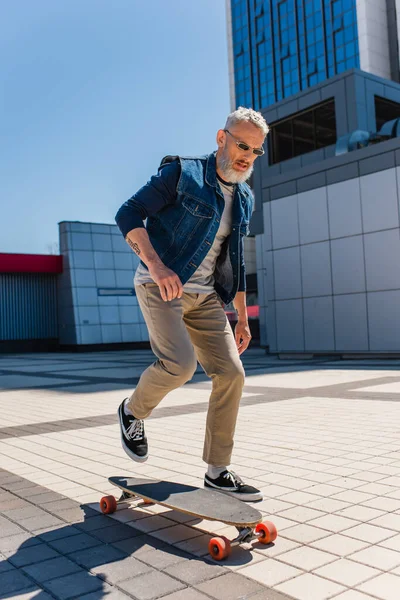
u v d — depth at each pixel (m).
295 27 50.41
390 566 2.34
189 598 2.10
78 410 7.43
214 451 3.01
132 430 3.10
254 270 29.83
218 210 2.94
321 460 4.16
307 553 2.49
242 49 55.41
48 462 4.38
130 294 31.12
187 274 2.89
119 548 2.61
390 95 22.42
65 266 29.92
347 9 46.25
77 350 29.05
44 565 2.44
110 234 31.00
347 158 15.77
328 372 11.72
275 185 17.80
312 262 16.73
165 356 2.85
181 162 2.87
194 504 2.63
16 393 9.97
